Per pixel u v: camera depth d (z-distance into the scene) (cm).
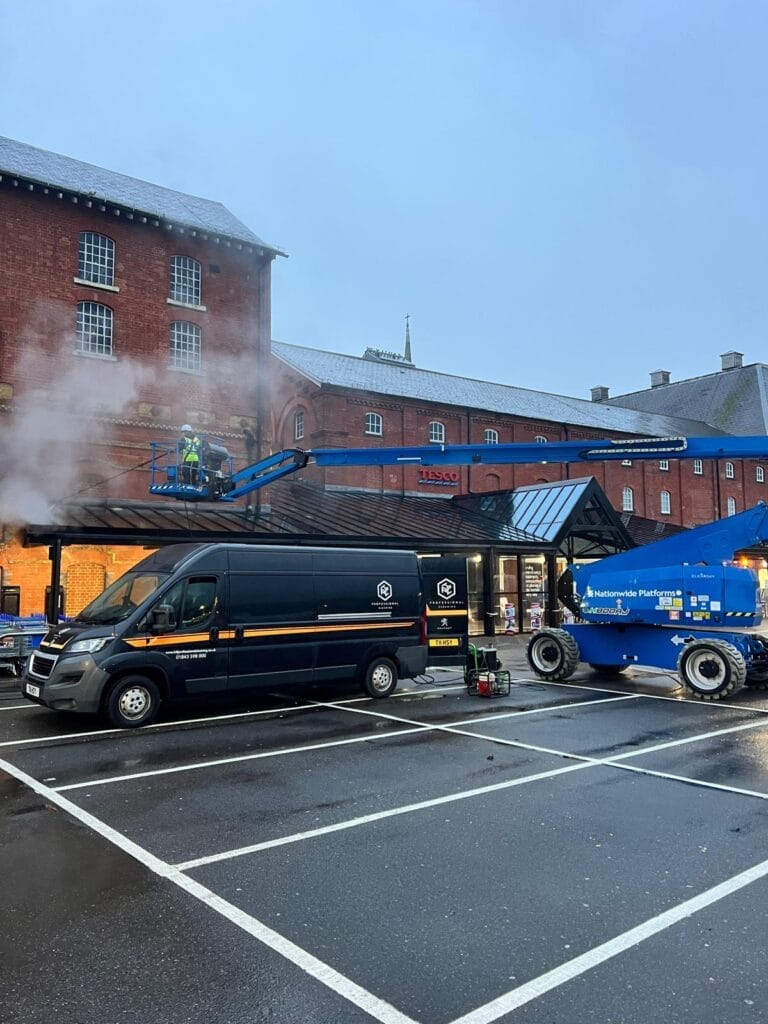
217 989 364
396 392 3391
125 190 2295
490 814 634
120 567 1970
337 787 715
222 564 1109
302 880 497
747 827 603
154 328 2153
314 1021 337
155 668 1023
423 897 470
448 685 1434
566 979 373
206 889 482
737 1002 352
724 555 1356
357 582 1255
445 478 3378
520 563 2680
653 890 481
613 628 1472
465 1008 347
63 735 948
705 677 1263
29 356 1936
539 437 3850
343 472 3091
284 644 1148
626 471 4250
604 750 870
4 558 1836
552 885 489
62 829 596
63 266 2017
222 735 950
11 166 2009
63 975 377
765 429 5006
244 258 2356
